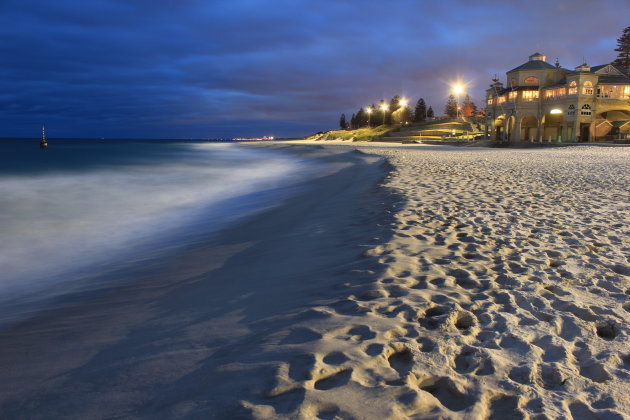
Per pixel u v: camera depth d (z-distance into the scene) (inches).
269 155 2377.0
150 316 206.7
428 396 109.9
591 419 104.3
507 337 145.9
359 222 356.2
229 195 732.7
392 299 178.4
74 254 365.4
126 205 628.1
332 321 157.9
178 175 1126.4
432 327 154.6
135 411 116.4
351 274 217.2
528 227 313.3
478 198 437.7
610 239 279.3
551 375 122.7
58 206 615.5
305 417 100.4
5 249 381.7
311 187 744.3
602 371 124.7
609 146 1884.8
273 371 121.5
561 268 219.8
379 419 100.6
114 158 1889.8
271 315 177.6
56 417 121.6
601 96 2250.2
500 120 2726.4
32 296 265.4
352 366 123.1
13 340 194.4
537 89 2458.2
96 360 162.6
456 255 242.5
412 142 3159.5
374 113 5925.2
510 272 214.4
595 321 159.9
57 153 2292.1
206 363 139.4
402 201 417.1
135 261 332.5
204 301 215.8
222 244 358.3
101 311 225.1
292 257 277.4
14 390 145.0
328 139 5423.2
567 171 759.7
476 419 102.0
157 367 142.2
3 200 659.4
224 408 107.1
